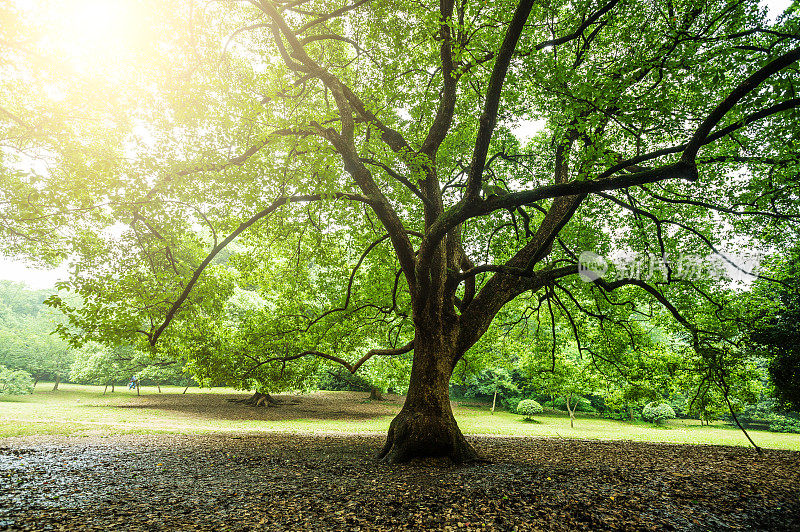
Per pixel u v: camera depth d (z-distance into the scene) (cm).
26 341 3616
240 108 737
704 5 818
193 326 1271
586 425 2697
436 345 1027
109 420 1909
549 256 1477
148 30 700
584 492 706
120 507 625
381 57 1038
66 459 1000
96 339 789
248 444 1289
